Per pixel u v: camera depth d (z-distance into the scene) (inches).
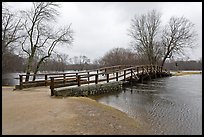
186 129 339.3
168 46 1721.2
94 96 658.8
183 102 551.8
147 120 386.9
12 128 274.4
